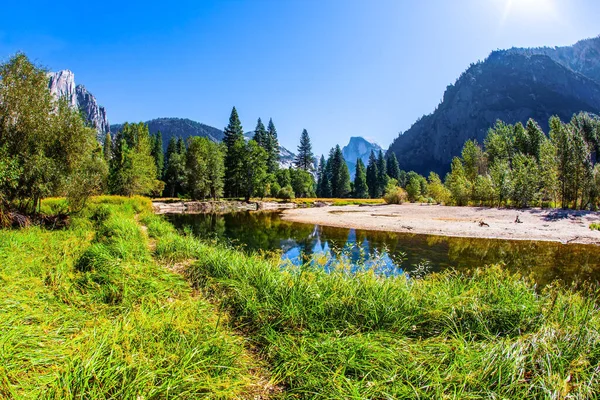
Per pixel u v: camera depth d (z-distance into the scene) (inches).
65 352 96.0
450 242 530.9
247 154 1804.9
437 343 117.0
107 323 120.3
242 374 105.6
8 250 227.9
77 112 448.8
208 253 270.8
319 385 96.9
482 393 89.1
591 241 525.0
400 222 794.8
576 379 94.5
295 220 920.3
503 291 166.9
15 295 136.2
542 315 136.2
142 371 86.8
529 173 1085.8
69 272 188.7
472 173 1638.8
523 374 95.2
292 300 156.4
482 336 128.0
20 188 393.4
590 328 123.5
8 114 374.6
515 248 477.1
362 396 89.1
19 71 388.2
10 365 84.7
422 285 183.2
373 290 163.3
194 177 1717.5
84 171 497.0
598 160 1381.6
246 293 169.2
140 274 194.7
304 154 2960.1
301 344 120.1
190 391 87.6
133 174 1378.0
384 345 116.8
